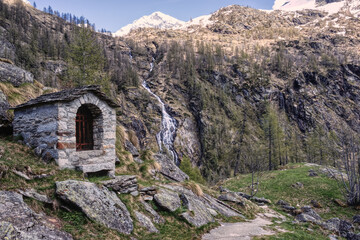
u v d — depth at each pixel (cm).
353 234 1755
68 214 884
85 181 1104
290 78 15050
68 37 15725
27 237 654
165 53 19100
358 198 2788
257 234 1360
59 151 1183
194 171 4075
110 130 1463
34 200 849
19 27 13938
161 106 12212
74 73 2850
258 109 13325
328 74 15400
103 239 851
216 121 11619
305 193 3291
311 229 1894
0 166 923
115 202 1091
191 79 14162
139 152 2491
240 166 6881
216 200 2073
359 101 14362
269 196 3375
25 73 2283
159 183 1784
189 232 1217
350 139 3516
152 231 1100
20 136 1373
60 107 1210
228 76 15225
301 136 11544
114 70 13825
